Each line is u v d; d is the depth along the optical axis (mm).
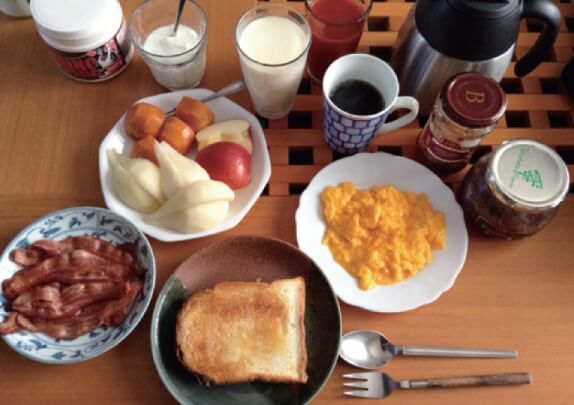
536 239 737
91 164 756
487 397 650
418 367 660
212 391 620
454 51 683
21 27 834
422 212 726
